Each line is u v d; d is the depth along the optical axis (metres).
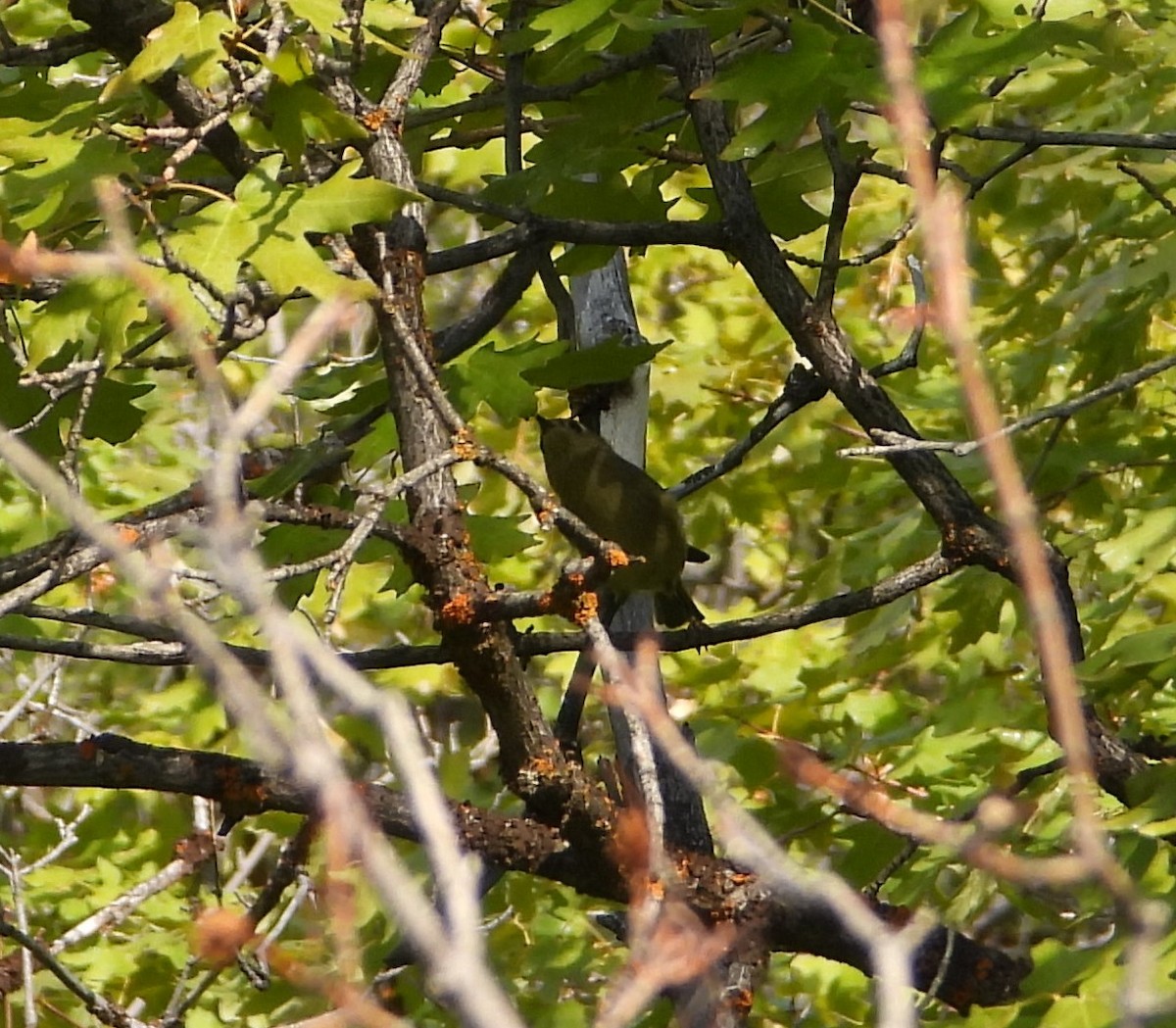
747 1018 7.76
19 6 12.82
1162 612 12.66
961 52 7.84
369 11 8.42
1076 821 3.93
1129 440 12.25
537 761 7.70
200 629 3.73
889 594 8.70
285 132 7.15
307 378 12.60
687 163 9.91
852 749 11.27
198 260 6.77
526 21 10.09
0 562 7.93
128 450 17.59
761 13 8.34
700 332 17.94
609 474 9.31
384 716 3.43
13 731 15.05
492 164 16.08
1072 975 7.16
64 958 12.00
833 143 8.80
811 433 16.95
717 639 8.77
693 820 9.31
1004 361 12.72
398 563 11.19
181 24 6.83
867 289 17.92
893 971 3.26
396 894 3.29
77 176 7.16
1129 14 10.98
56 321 6.79
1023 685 13.11
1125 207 11.32
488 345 9.56
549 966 11.48
